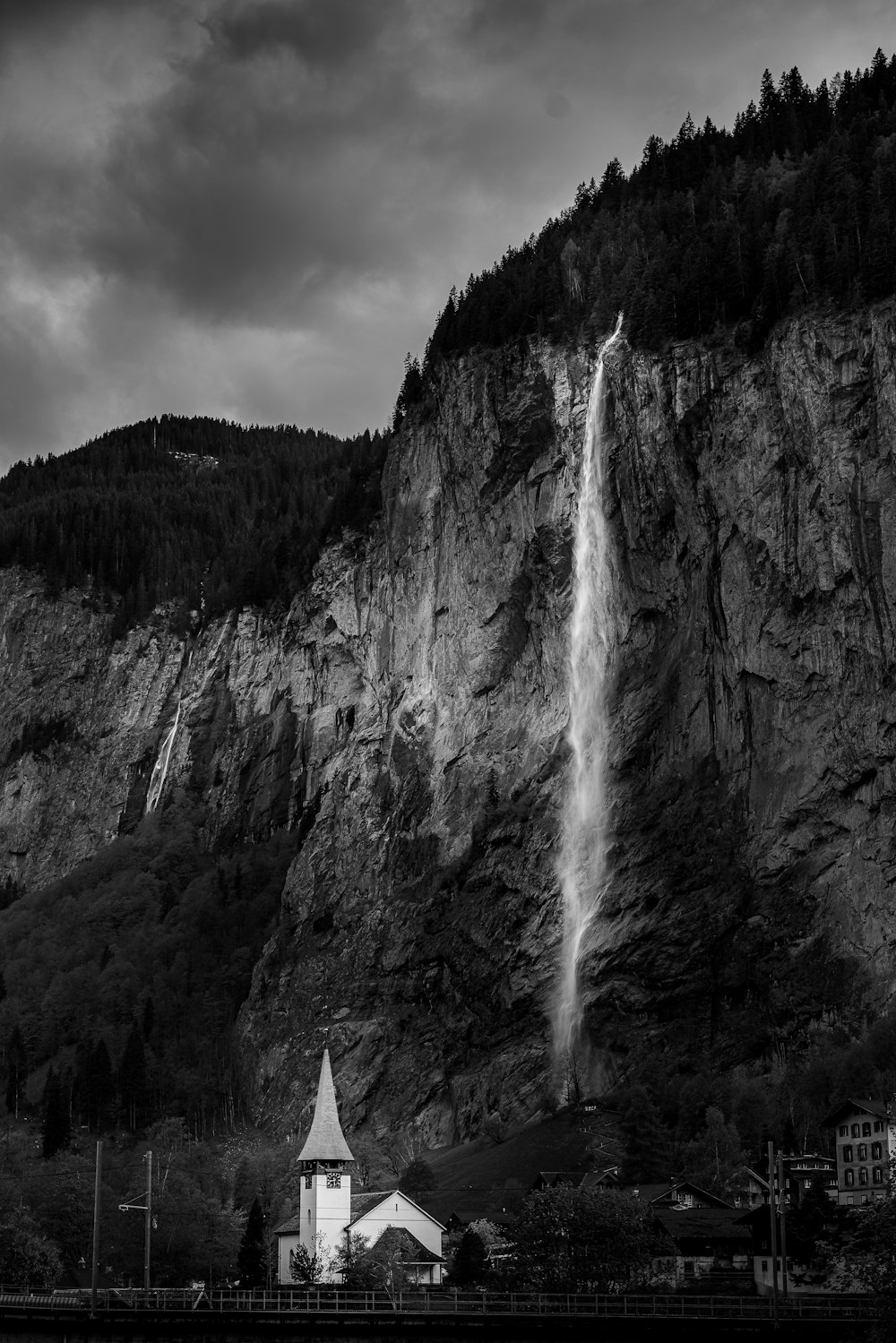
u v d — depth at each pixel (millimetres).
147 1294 129250
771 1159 112312
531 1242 124875
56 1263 159750
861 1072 167125
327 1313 116438
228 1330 119562
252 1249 147250
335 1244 146250
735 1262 129000
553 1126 186500
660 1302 115938
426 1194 172625
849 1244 119688
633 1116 171875
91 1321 124562
